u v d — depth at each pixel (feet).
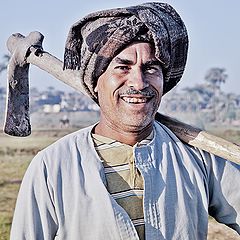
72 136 9.32
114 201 8.71
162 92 9.04
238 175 9.50
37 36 11.09
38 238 8.93
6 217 31.73
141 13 8.70
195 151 9.53
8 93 11.26
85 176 8.87
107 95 8.89
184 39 9.11
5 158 61.82
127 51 8.68
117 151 9.08
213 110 171.73
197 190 9.16
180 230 8.86
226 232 26.53
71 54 9.41
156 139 9.33
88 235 8.68
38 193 8.89
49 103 178.29
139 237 8.77
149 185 8.87
